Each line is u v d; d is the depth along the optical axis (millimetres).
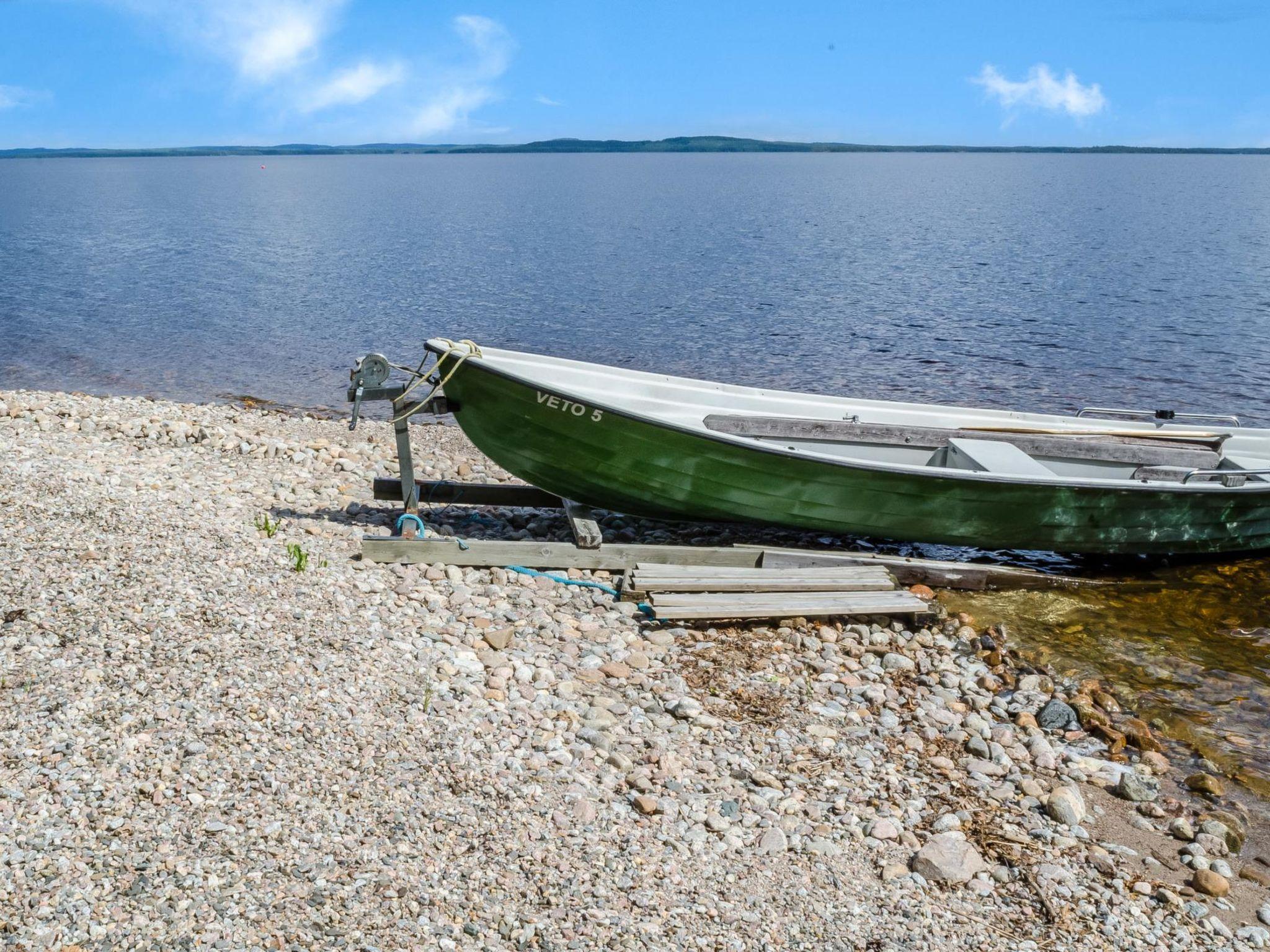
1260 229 61656
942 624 9000
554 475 9844
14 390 17859
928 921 5086
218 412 15875
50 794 4965
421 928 4453
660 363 22250
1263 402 19391
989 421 12094
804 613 8625
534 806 5559
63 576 7254
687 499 9875
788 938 4809
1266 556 11391
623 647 7941
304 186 146750
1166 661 8727
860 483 9570
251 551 8438
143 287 33438
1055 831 6074
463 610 8227
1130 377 21172
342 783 5438
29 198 105750
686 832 5594
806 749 6734
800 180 175750
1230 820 6359
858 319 28016
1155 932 5219
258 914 4375
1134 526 10266
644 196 110312
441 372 9359
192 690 6035
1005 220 70312
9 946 4035
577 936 4582
